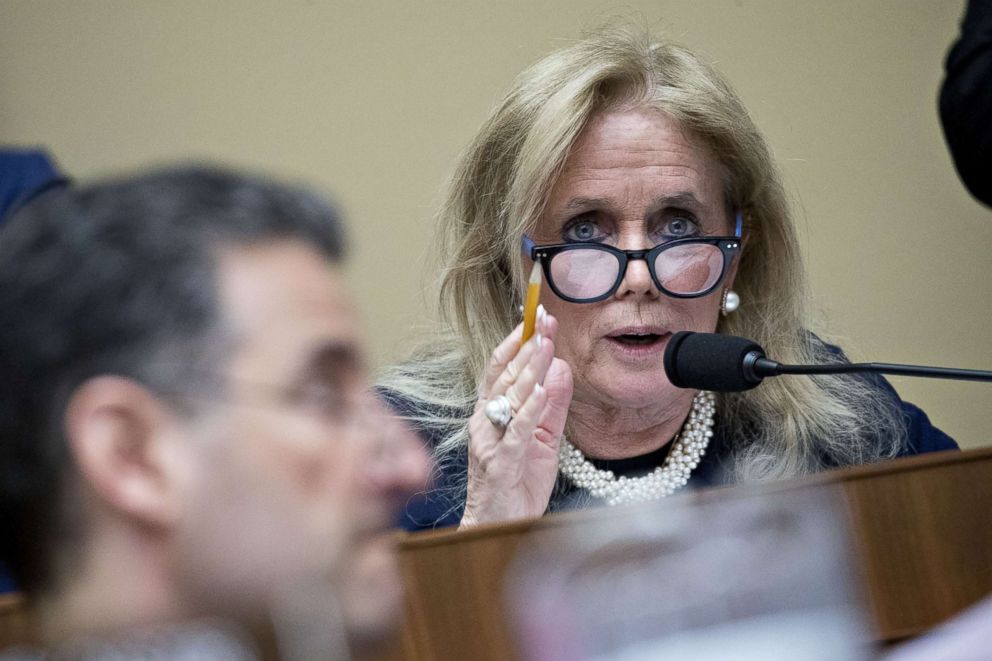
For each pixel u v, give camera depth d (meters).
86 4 8.58
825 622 2.22
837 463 5.55
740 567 2.22
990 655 1.84
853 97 9.21
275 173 2.02
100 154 8.63
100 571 1.78
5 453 1.75
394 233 8.78
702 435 5.36
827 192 9.21
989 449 2.74
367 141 8.80
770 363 4.12
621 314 5.02
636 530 2.24
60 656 1.81
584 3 8.94
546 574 2.25
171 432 1.75
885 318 9.25
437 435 5.14
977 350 9.30
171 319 1.75
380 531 1.90
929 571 2.62
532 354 4.67
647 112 5.10
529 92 5.35
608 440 5.27
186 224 1.79
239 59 8.72
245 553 1.78
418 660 2.36
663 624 2.16
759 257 5.58
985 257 9.31
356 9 8.79
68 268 1.75
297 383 1.80
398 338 6.08
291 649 1.81
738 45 9.12
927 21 9.19
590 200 5.07
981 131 4.46
